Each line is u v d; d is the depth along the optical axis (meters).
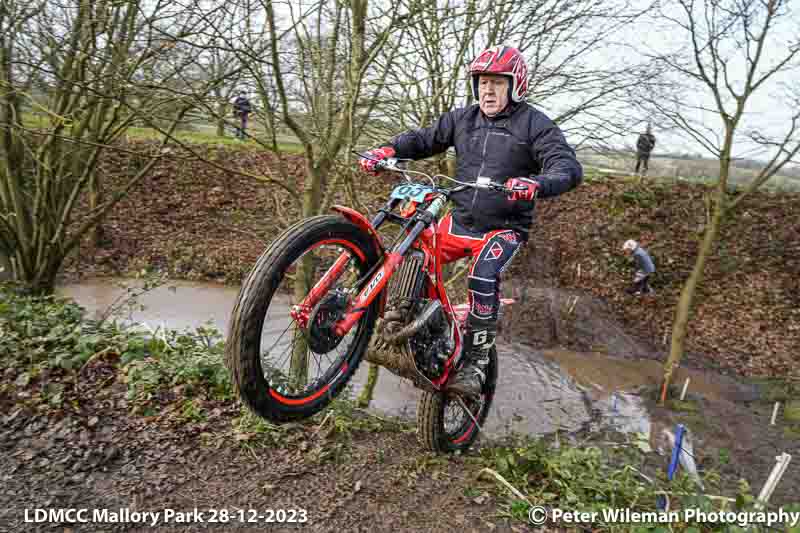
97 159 8.32
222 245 15.35
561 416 9.42
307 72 6.04
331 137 6.43
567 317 13.53
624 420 9.59
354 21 5.86
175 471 3.40
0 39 6.57
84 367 4.50
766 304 14.54
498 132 3.28
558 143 3.10
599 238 16.66
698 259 10.85
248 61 5.47
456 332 3.34
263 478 3.43
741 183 17.73
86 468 3.33
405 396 8.84
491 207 3.26
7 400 3.95
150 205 16.56
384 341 2.93
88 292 12.52
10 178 8.38
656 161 14.88
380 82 6.02
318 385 2.80
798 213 17.33
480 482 3.70
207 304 12.31
